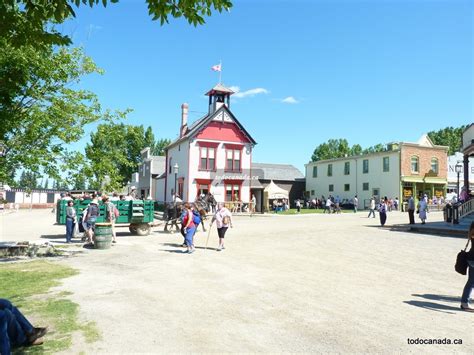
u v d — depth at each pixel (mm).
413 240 16688
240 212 37062
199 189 36375
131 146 59844
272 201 46812
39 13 4625
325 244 15672
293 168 61281
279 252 13656
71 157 11719
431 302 7367
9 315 4809
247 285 8711
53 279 9117
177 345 5199
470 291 6820
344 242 16219
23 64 8219
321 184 55375
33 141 10641
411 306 7094
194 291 8133
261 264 11344
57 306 6871
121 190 13609
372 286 8648
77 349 5000
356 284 8836
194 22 4754
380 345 5246
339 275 9812
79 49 11672
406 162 43406
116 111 12984
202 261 11805
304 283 8922
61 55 10492
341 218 31312
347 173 50812
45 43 5035
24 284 8602
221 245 14266
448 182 48562
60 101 10914
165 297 7625
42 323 5977
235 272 10156
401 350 5074
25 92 9406
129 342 5270
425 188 45500
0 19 4734
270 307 7016
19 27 4852
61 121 11141
